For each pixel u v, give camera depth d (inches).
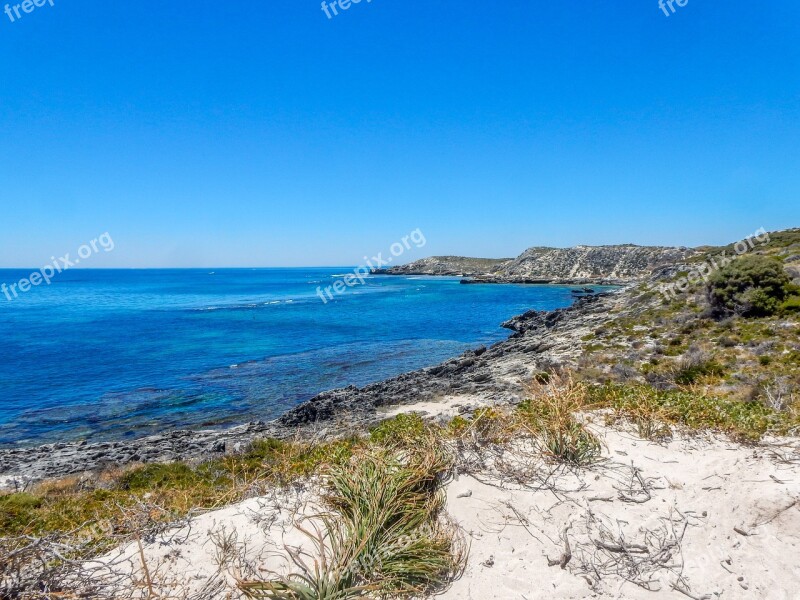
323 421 687.1
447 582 148.6
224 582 148.6
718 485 185.8
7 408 837.2
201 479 384.8
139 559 160.7
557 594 141.7
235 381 1020.5
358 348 1396.4
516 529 171.0
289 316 2253.9
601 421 266.8
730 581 142.7
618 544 160.4
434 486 200.8
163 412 815.7
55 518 252.2
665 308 1129.4
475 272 6909.5
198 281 6702.8
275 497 204.1
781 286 888.3
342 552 153.6
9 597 139.3
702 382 583.8
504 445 233.8
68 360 1235.9
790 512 161.0
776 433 235.5
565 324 1425.9
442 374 944.9
